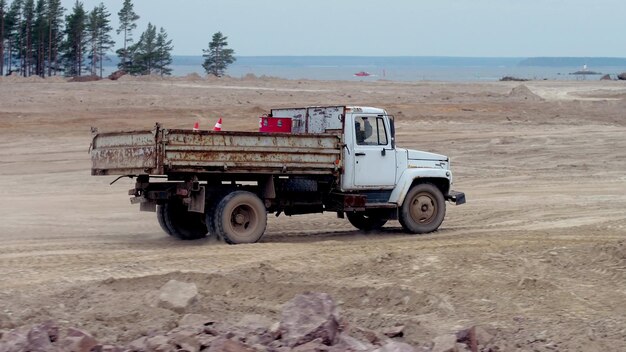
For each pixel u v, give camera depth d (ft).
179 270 46.75
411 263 47.39
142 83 212.64
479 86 251.80
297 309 33.96
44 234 61.93
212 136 53.57
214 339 31.94
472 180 97.66
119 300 40.27
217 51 344.28
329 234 62.85
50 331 32.17
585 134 131.54
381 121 60.70
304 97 179.73
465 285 43.70
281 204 58.23
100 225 67.00
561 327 37.99
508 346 35.63
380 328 37.78
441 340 32.76
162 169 51.88
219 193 56.18
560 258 48.03
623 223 63.46
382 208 60.80
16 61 307.17
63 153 109.50
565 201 81.51
